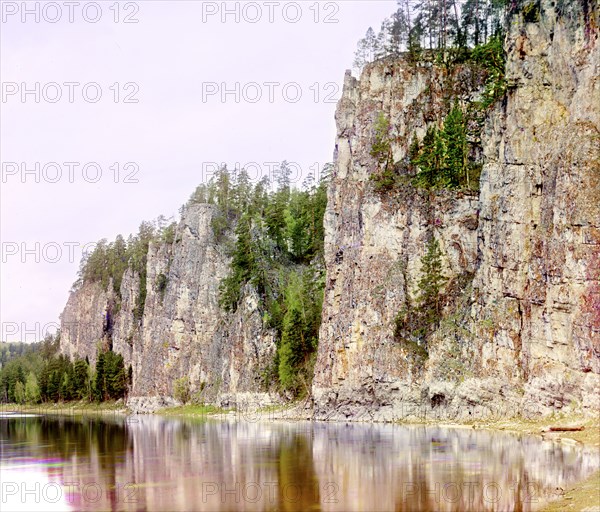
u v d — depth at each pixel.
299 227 187.25
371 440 83.81
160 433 114.38
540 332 86.50
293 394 143.00
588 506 45.00
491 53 129.00
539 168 93.94
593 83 84.31
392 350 111.44
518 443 72.19
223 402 165.88
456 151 119.31
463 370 100.56
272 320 160.25
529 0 97.19
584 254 79.25
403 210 119.75
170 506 53.50
